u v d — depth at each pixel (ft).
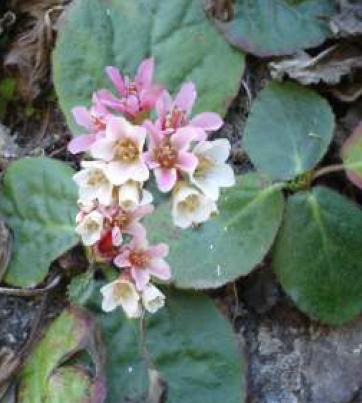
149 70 0.63
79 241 0.69
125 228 0.60
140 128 0.58
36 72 0.76
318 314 0.67
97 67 0.72
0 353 0.68
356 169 0.68
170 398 0.65
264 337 0.69
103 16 0.73
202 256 0.66
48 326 0.68
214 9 0.74
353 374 0.67
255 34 0.73
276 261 0.67
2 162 0.74
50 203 0.70
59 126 0.76
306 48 0.73
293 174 0.68
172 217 0.66
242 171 0.72
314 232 0.67
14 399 0.66
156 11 0.74
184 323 0.67
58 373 0.64
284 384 0.68
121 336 0.66
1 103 0.76
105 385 0.63
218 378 0.65
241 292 0.70
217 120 0.61
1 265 0.69
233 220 0.67
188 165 0.58
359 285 0.67
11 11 0.78
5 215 0.70
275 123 0.70
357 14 0.73
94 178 0.58
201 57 0.73
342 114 0.74
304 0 0.75
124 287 0.61
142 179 0.57
